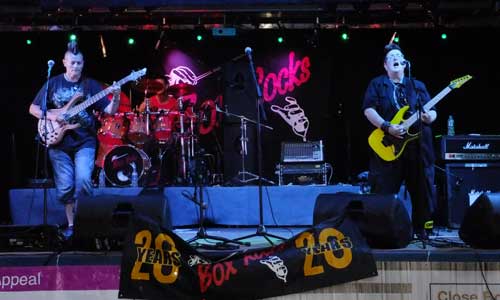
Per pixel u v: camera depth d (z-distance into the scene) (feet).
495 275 12.51
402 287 12.60
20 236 13.17
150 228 12.60
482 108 25.03
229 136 24.30
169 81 25.27
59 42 25.00
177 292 12.44
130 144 22.99
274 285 12.51
